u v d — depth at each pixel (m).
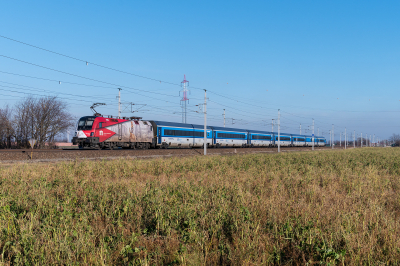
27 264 4.73
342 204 8.50
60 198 9.48
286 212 7.64
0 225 6.04
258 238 5.86
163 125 40.47
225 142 53.41
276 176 14.11
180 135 43.41
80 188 10.43
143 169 17.14
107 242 5.78
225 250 5.46
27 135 47.06
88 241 5.52
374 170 16.31
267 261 5.05
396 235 6.05
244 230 6.21
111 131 31.61
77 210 7.81
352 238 5.67
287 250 5.73
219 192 9.63
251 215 7.15
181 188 10.25
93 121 30.00
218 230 6.35
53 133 48.59
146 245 5.77
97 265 4.80
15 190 9.83
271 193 10.12
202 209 7.70
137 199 8.57
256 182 12.50
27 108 47.16
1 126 44.44
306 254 5.39
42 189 10.04
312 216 7.21
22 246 5.36
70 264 4.68
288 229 6.20
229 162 22.36
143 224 6.98
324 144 101.31
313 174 15.10
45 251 5.06
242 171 16.77
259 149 51.69
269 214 7.23
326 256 5.05
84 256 5.09
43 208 7.52
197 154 36.31
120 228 6.52
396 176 14.61
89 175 14.05
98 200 8.62
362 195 9.80
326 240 5.58
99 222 6.85
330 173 15.30
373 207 7.71
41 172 14.32
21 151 23.80
